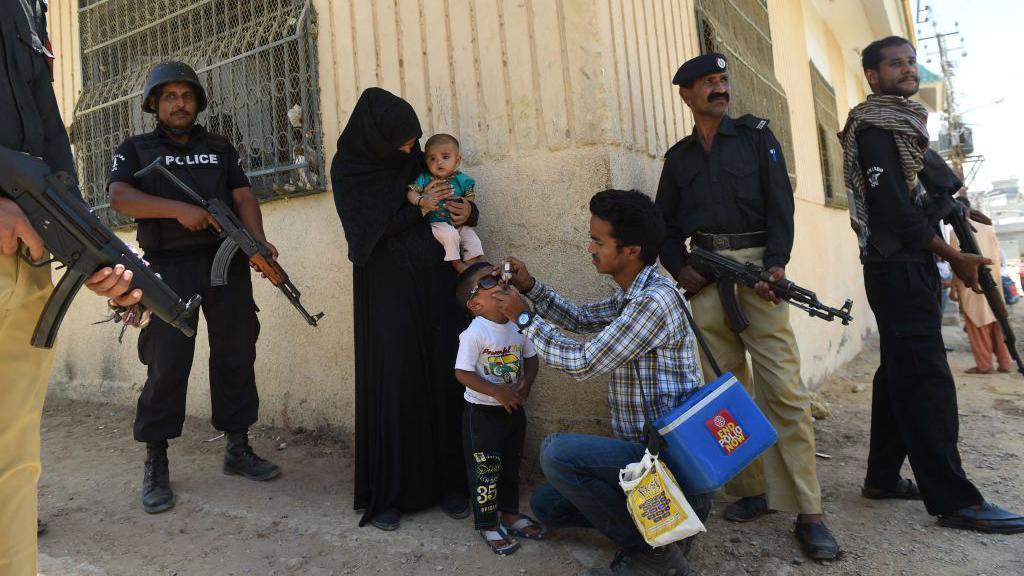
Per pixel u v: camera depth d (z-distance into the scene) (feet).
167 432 10.34
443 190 9.59
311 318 11.04
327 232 13.20
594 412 10.30
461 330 9.99
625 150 10.55
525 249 10.69
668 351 7.42
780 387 8.71
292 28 13.34
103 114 17.10
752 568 8.00
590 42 10.06
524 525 8.92
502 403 8.39
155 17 16.25
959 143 77.41
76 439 14.40
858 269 29.14
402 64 11.98
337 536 9.07
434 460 9.88
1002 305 9.70
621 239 7.50
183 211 9.98
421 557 8.44
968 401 16.79
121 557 8.62
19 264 5.22
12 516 5.27
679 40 13.15
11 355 5.35
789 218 8.99
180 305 6.16
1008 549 8.21
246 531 9.32
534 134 10.55
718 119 9.23
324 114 13.04
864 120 9.35
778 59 20.68
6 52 5.43
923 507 9.71
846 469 11.62
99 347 17.51
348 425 13.02
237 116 14.39
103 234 5.45
